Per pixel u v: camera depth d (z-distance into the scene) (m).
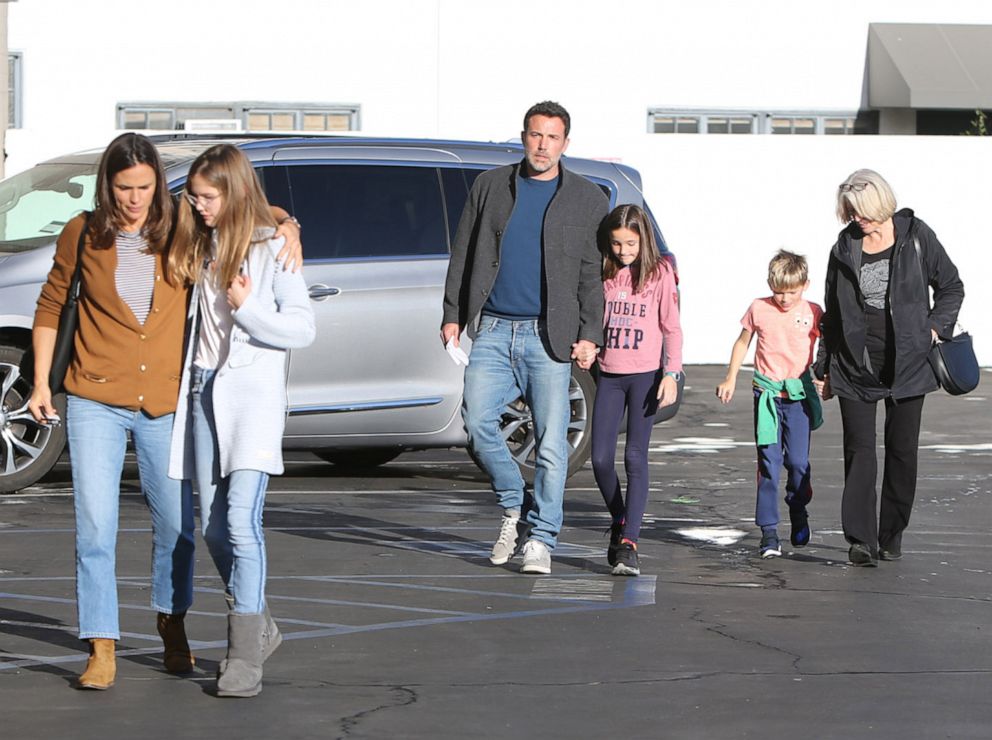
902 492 19.39
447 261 24.58
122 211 12.99
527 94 51.66
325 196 24.11
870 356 19.08
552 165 18.05
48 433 23.27
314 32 50.97
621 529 18.58
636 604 16.86
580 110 52.03
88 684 13.16
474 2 51.34
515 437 25.27
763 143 47.78
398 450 27.42
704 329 48.16
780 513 23.36
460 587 17.62
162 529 13.45
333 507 22.97
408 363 24.20
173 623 13.70
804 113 53.94
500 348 18.22
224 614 16.16
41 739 11.96
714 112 53.19
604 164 25.81
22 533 20.38
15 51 49.41
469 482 25.98
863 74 54.16
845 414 19.19
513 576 18.31
